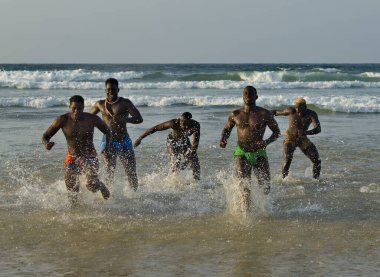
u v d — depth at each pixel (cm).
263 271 670
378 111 2956
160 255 730
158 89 4516
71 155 984
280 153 1642
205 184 1220
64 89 4462
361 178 1280
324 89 4659
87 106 3198
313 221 907
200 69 10162
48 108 3033
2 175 1277
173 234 829
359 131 2122
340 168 1406
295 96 3578
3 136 1883
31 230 845
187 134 1255
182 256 726
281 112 1310
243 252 744
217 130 2105
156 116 2591
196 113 2778
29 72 5619
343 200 1059
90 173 980
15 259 711
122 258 717
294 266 688
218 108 3088
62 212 955
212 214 952
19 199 1050
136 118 1105
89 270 671
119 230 848
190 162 1255
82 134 977
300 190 1146
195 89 4538
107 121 1105
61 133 1959
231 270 673
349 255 733
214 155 1580
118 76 5625
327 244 782
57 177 1267
